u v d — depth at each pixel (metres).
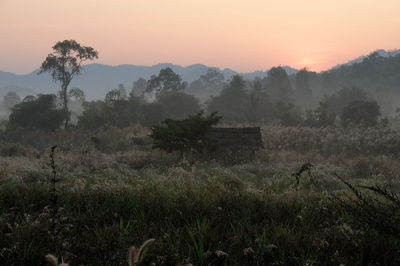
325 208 5.99
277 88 161.25
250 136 24.86
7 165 14.94
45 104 67.62
